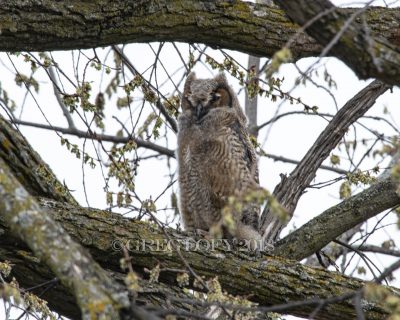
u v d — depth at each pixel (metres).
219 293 11.11
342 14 10.23
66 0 14.78
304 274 14.27
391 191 16.23
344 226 16.27
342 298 9.58
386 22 15.91
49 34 14.77
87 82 15.02
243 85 15.39
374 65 10.29
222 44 15.71
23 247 14.16
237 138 17.23
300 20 10.27
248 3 15.72
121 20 15.02
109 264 14.23
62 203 14.37
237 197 9.08
